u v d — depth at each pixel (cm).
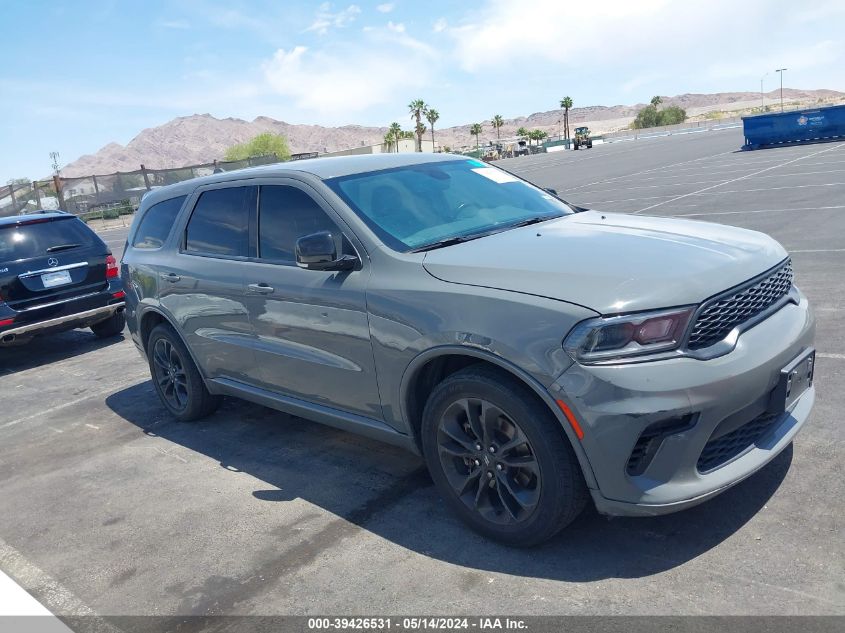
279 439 495
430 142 12012
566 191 2111
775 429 317
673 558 298
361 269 364
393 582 308
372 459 441
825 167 1780
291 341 407
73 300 827
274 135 9900
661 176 2220
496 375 304
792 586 270
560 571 300
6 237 802
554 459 291
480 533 332
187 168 3475
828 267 749
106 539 382
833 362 487
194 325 489
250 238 441
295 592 310
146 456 495
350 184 404
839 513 312
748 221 1108
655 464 279
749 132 3061
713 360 279
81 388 700
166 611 310
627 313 275
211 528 378
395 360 343
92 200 3478
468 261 331
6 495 460
